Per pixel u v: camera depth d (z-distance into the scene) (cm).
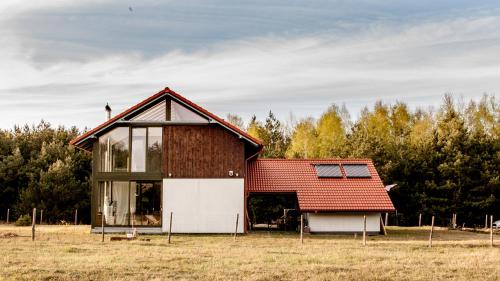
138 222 3259
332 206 3438
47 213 5031
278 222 4044
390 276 1798
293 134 7938
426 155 5450
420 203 5253
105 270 1808
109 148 3297
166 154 3288
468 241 2892
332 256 2206
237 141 3303
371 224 3491
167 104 3312
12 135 5919
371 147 5475
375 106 7900
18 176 5334
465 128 5538
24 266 1864
